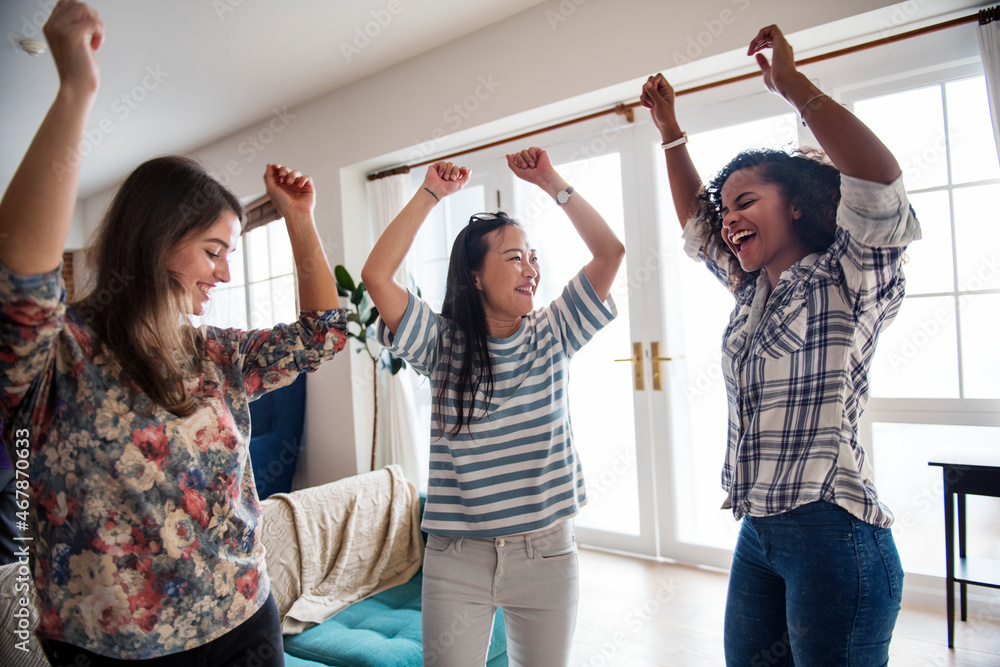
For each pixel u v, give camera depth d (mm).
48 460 837
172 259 931
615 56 2629
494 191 3348
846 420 1054
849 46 2355
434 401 1316
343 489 2318
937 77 2234
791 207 1152
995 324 2207
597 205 3094
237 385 1021
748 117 2590
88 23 758
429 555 1287
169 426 884
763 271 1219
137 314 882
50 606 837
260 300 4496
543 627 1239
